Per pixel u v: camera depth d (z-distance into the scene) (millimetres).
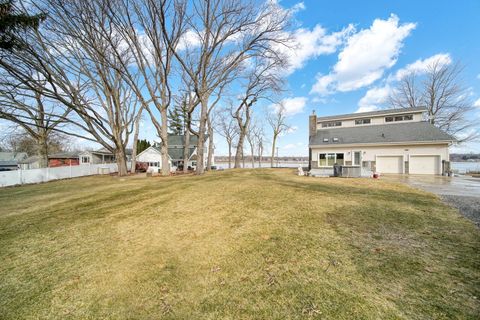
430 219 4602
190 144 36719
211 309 2148
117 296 2434
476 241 3459
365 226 4207
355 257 3002
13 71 11672
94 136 17203
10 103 13234
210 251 3400
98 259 3301
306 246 3402
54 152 40500
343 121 23312
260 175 15180
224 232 4156
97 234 4348
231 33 15000
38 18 10062
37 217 5730
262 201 6449
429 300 2107
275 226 4336
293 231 4039
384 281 2439
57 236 4309
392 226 4184
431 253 3066
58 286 2666
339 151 20078
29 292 2574
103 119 17375
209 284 2561
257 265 2924
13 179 14750
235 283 2553
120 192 9180
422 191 8125
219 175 15531
